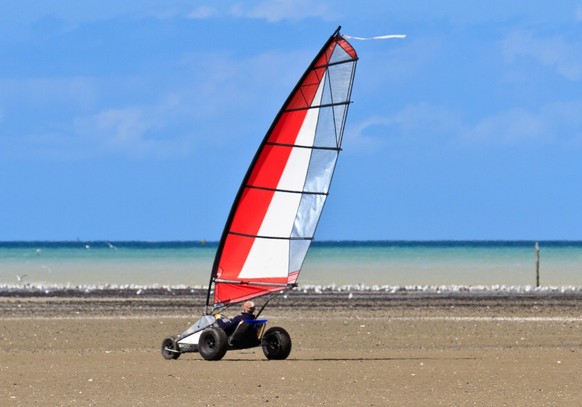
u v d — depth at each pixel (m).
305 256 79.88
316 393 60.06
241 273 80.50
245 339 77.88
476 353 85.12
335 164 79.50
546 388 61.84
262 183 80.38
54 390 61.59
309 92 79.88
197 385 63.44
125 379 66.31
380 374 68.75
